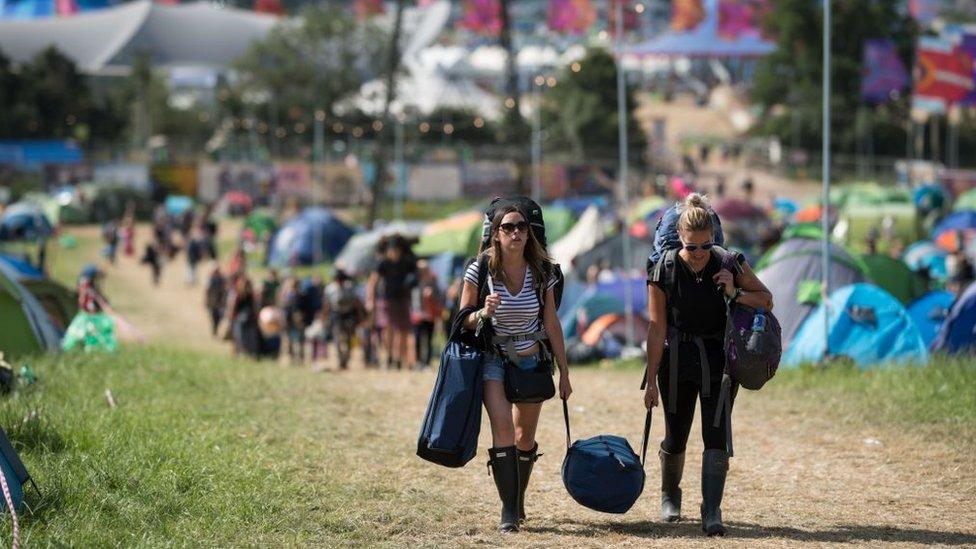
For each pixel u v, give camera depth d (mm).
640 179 155875
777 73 186875
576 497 17281
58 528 16312
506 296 16953
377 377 38688
